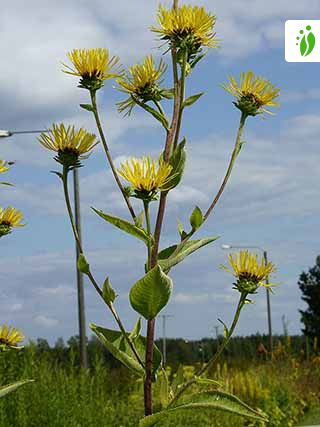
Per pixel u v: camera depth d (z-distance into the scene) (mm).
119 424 2078
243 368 3672
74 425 1791
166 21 768
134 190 722
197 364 3650
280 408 3135
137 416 2195
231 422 2393
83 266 746
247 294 761
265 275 763
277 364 3727
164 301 715
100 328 764
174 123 766
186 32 764
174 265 743
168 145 762
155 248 739
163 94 785
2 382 1722
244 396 3088
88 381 2068
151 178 718
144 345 766
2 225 895
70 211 759
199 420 2256
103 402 2016
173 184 736
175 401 726
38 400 1778
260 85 804
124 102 789
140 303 718
